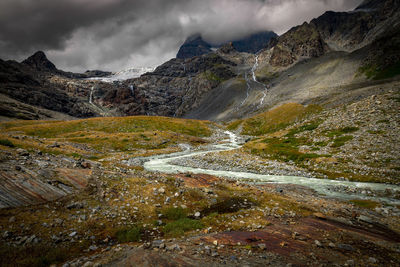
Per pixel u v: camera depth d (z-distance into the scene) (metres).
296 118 144.00
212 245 11.80
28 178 16.92
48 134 103.50
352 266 9.90
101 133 98.62
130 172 27.53
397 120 56.78
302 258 10.52
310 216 19.77
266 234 14.11
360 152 48.97
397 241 15.16
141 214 16.41
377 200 28.84
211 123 196.00
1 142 25.25
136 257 9.61
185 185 25.70
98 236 12.89
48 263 9.80
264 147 72.25
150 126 136.12
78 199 16.94
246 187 29.03
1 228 11.70
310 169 48.34
